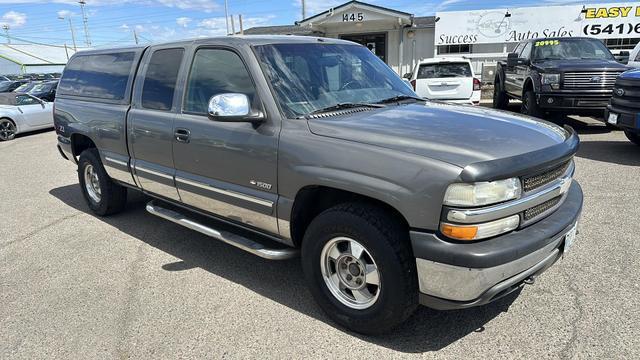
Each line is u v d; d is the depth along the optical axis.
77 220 5.50
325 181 2.87
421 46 22.20
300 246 3.42
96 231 5.09
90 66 5.33
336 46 4.07
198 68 3.86
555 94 9.40
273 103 3.24
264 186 3.29
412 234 2.56
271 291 3.64
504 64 13.12
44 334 3.16
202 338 3.05
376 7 19.98
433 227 2.51
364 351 2.86
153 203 4.65
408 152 2.62
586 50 10.73
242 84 3.45
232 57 3.56
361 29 22.67
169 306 3.46
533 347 2.82
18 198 6.65
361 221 2.75
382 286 2.76
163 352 2.92
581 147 8.33
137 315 3.35
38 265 4.27
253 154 3.29
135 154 4.51
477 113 3.41
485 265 2.43
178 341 3.03
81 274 4.04
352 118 3.17
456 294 2.53
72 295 3.67
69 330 3.20
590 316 3.09
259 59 3.41
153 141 4.20
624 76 7.35
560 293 3.39
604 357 2.69
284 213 3.20
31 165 9.25
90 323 3.27
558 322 3.05
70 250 4.59
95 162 5.23
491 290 2.50
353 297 3.04
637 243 4.15
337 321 3.11
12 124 13.55
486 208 2.45
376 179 2.66
